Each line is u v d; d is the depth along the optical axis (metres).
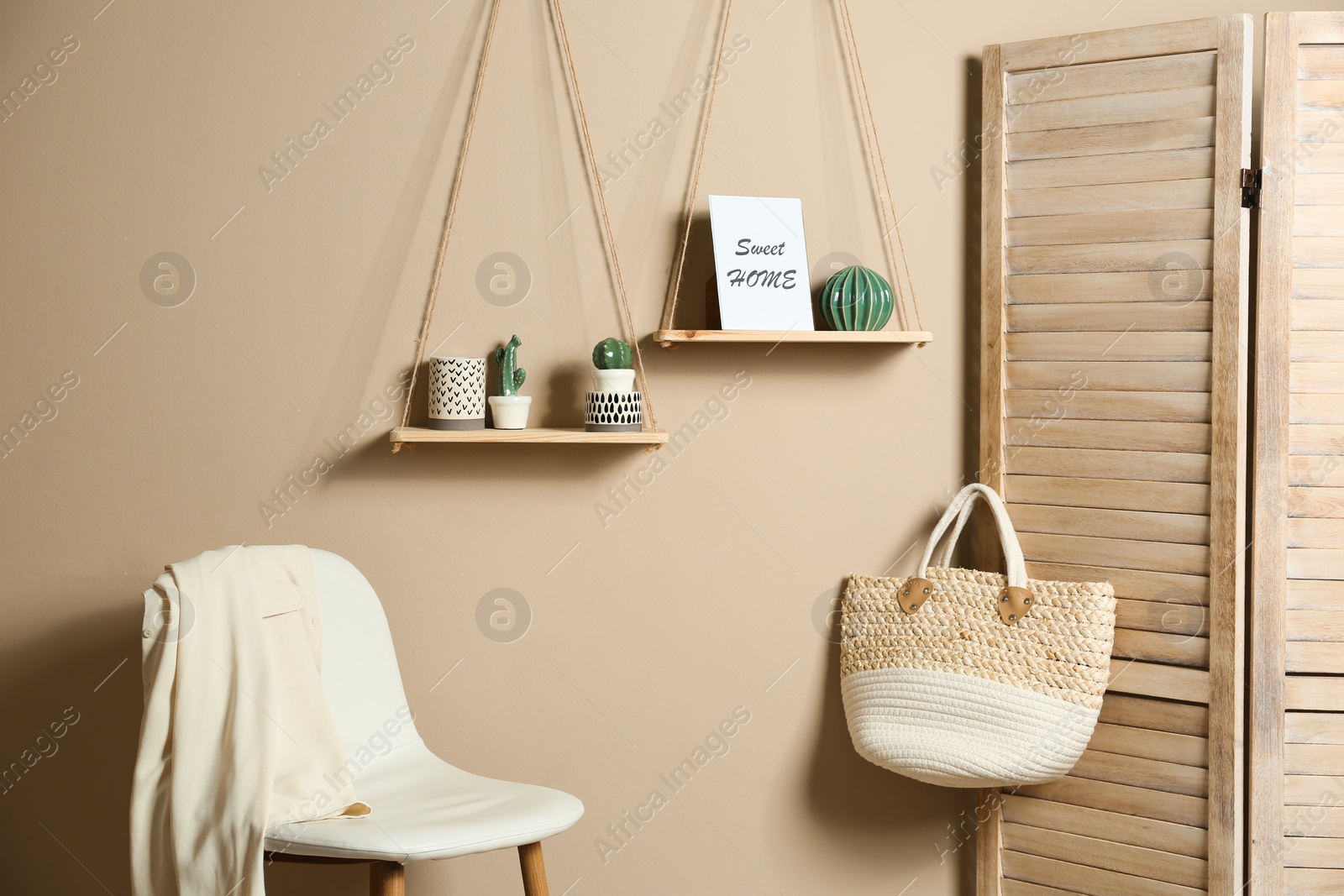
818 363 1.82
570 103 1.75
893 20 1.81
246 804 1.28
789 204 1.74
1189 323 1.64
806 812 1.85
